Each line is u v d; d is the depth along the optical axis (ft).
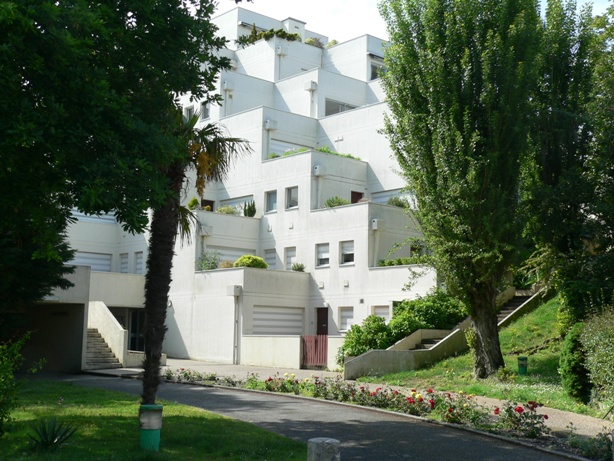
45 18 30.27
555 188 76.28
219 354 107.76
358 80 148.15
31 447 34.71
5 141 29.71
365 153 126.41
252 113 128.26
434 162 72.08
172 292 118.32
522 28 70.90
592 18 82.33
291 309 111.75
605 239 74.95
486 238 69.77
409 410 52.06
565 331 75.56
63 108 32.12
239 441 38.73
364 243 106.52
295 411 53.16
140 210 33.55
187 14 39.68
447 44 72.13
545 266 77.56
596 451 38.81
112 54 38.06
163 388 68.54
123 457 33.22
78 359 94.63
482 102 69.97
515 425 45.47
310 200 115.65
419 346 85.35
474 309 72.18
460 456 38.50
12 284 75.61
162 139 35.96
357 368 76.54
